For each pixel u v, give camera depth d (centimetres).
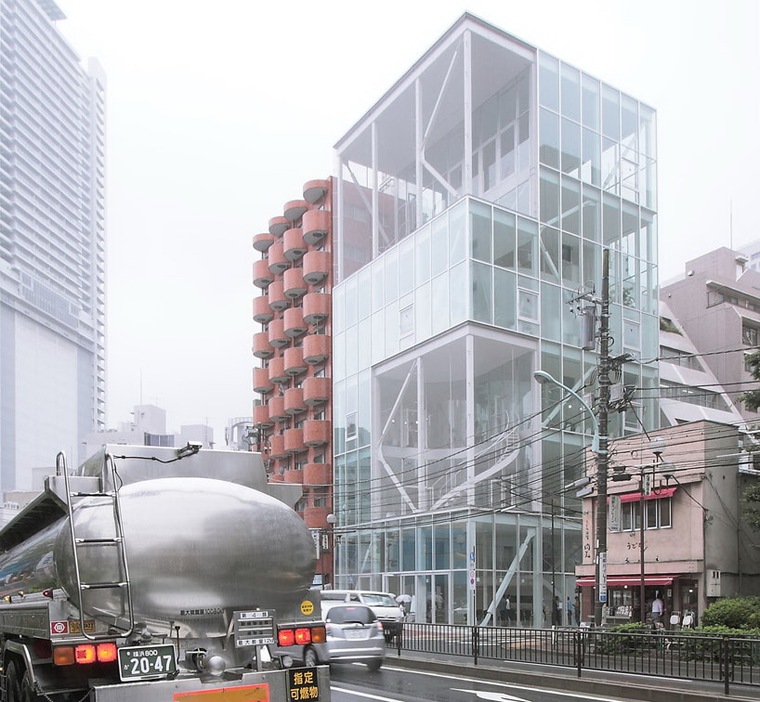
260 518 742
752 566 2723
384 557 4275
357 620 1712
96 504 703
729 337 6419
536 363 3950
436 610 3797
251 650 729
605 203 4425
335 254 6025
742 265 7281
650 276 4544
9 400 17200
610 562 2972
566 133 4325
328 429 5856
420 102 4478
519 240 4016
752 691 1254
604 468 2136
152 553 693
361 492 4600
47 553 752
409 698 1279
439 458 4075
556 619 3531
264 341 7088
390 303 4447
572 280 4209
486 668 1653
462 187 4766
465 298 3791
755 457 2714
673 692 1247
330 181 6209
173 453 786
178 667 692
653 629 2009
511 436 3869
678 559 2705
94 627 675
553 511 3556
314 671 719
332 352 5572
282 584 741
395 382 4550
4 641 815
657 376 4434
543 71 4278
